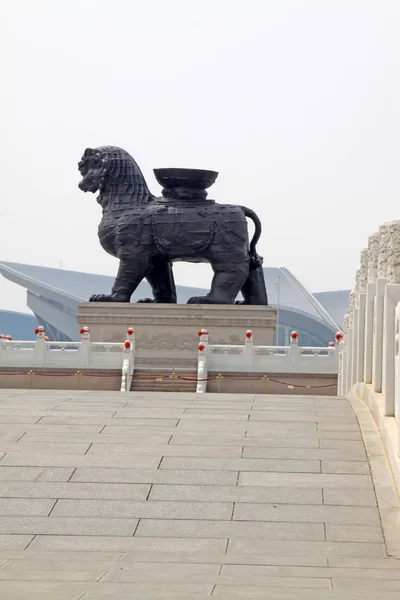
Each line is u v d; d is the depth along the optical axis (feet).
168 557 42.45
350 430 61.21
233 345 143.33
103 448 57.36
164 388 130.52
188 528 46.78
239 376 130.62
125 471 53.57
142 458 55.52
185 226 150.41
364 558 42.01
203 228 150.71
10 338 140.36
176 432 60.59
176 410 66.85
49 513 48.65
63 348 132.77
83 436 59.67
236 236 151.23
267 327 149.28
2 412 65.82
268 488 51.08
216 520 47.57
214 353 134.00
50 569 39.75
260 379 130.72
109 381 131.44
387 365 57.36
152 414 65.41
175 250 151.33
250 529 46.50
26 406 67.97
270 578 37.52
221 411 66.54
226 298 150.92
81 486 51.65
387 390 57.41
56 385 131.75
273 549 43.80
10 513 48.57
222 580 37.17
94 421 63.26
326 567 40.09
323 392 130.93
